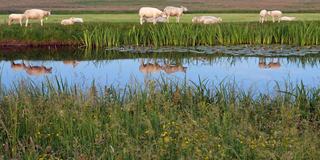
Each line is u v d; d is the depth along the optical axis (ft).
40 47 98.27
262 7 227.81
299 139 28.73
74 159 27.17
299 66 71.77
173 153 27.20
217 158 26.25
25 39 98.63
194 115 34.96
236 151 27.53
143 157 26.22
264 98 40.52
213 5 244.22
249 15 160.66
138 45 98.22
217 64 74.33
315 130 31.65
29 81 51.39
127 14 170.40
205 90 43.52
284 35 98.02
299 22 103.86
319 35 96.32
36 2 265.95
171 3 261.65
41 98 37.45
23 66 75.66
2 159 27.53
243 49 90.33
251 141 28.45
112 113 33.96
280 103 38.60
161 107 36.63
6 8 228.22
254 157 26.71
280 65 72.84
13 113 33.04
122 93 42.57
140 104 36.94
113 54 88.38
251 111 37.11
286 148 27.32
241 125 31.40
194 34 97.40
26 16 109.50
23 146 29.07
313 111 37.58
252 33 98.07
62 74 66.23
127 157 26.61
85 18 145.38
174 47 94.84
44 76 64.18
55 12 185.26
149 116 33.45
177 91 39.99
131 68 71.41
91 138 30.12
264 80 58.90
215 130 30.63
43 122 32.76
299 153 26.30
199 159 26.14
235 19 138.00
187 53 87.40
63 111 33.60
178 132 30.09
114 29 99.71
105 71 68.74
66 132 31.24
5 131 31.68
